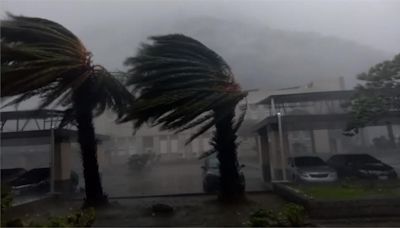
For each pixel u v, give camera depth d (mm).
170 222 10922
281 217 9766
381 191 13305
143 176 29766
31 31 12438
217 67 14148
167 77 13438
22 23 12492
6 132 18984
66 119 15719
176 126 13688
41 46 12469
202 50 14023
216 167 18453
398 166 24469
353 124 17562
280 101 20391
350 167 19781
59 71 12383
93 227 10305
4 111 17797
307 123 19828
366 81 16609
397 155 27766
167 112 13477
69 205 14719
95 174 14352
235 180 14250
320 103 20828
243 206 13219
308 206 11086
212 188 17422
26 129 19750
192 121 14023
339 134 31281
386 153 28281
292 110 20984
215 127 14656
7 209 10406
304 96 19438
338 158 21750
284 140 20594
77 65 13086
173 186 21844
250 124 24547
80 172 27047
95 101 14461
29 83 11727
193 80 13469
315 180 16906
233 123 14672
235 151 14555
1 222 8656
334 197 11844
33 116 17781
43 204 14539
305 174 17141
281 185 15742
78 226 8859
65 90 13188
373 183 16016
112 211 12945
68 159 20406
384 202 10891
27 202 13117
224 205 13516
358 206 10859
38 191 18047
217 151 14781
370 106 16016
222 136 14445
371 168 18828
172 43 13961
